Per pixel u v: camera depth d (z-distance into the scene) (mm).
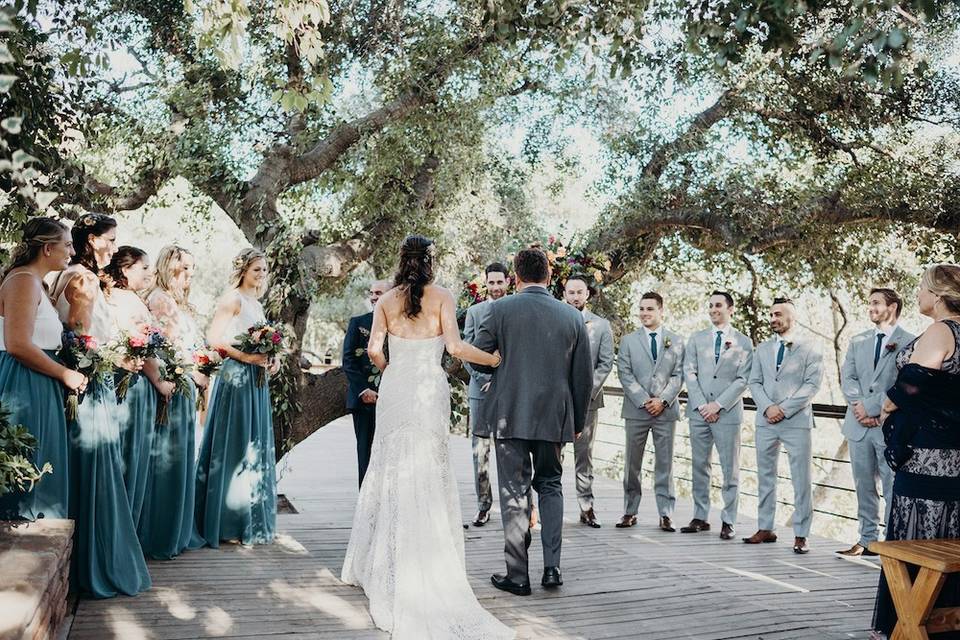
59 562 2492
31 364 3061
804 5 2664
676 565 4559
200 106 7301
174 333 4258
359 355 5117
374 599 3375
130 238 16562
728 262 9711
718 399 5414
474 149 8289
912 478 3100
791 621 3629
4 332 3039
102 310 3559
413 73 7312
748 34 2926
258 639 3070
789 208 8047
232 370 4539
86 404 3363
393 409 3590
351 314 17953
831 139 8344
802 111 8156
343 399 7410
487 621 3303
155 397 3971
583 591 3945
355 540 3857
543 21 3996
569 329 3865
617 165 8680
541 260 3996
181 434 4141
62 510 3160
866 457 4961
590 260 6066
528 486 3900
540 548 4855
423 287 3680
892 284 10047
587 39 3906
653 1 5945
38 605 2086
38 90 2607
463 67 7426
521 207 10375
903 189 7906
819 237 8414
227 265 22062
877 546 2904
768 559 4812
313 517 5441
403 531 3400
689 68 7402
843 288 12547
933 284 3078
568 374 3895
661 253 9539
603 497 6891
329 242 8641
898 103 8125
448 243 9586
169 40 7219
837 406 5637
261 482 4617
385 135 7586
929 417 3051
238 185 7406
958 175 8102
